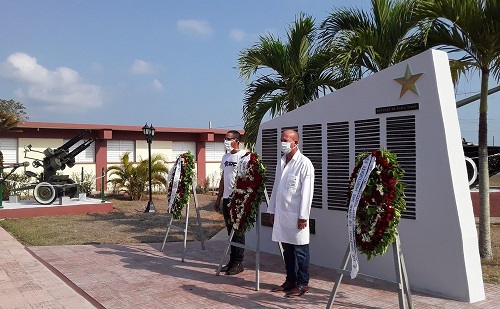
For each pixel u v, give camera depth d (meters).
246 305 5.55
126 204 17.72
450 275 5.62
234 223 6.60
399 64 6.12
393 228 4.74
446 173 5.62
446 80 5.80
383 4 8.74
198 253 8.70
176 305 5.59
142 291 6.19
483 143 7.83
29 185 15.75
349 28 9.16
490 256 7.81
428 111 5.79
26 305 5.72
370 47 8.45
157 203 18.33
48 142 21.59
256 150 8.67
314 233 7.43
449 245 5.61
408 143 6.03
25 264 7.88
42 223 12.67
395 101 6.17
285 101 10.48
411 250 6.02
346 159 6.89
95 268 7.52
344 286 6.26
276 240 5.92
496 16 6.77
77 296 6.07
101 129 22.30
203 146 25.97
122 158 20.36
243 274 7.04
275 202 6.05
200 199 20.47
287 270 6.04
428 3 7.15
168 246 9.47
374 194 4.85
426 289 5.87
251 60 10.62
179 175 8.42
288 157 6.00
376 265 6.46
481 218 7.85
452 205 5.57
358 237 4.94
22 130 20.83
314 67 9.98
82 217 14.02
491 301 5.53
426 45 7.88
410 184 6.02
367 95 6.57
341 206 6.99
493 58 7.52
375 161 4.89
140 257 8.35
